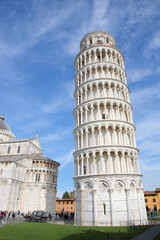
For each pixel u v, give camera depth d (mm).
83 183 38656
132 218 34844
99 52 53688
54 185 75688
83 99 49719
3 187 59500
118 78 50438
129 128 43969
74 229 28609
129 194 36094
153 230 27781
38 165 73062
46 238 22766
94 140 41281
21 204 65312
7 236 23766
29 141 80000
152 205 88750
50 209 70250
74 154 45156
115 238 22047
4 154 79375
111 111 44219
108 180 36500
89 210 36000
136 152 42844
